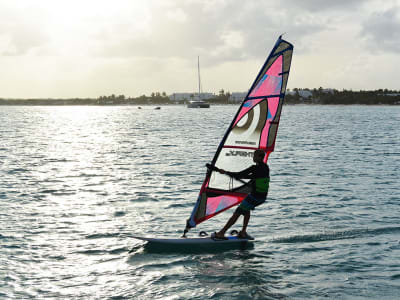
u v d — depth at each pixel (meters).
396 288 6.98
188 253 8.66
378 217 11.32
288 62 8.66
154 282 7.30
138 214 11.82
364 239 9.50
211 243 9.15
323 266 7.95
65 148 30.61
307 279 7.38
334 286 7.08
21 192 14.64
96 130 54.38
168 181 16.91
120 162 22.81
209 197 9.12
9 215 11.52
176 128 57.62
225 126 62.41
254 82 8.65
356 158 24.08
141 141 36.69
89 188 15.46
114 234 9.94
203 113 147.75
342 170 19.55
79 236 9.77
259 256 8.51
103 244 9.23
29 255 8.52
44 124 72.75
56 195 14.23
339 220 11.04
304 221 10.98
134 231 10.20
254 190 8.74
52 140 38.06
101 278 7.46
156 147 31.20
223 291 6.94
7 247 8.93
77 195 14.24
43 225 10.62
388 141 35.41
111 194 14.43
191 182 16.70
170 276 7.55
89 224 10.77
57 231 10.13
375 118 95.81
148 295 6.82
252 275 7.56
